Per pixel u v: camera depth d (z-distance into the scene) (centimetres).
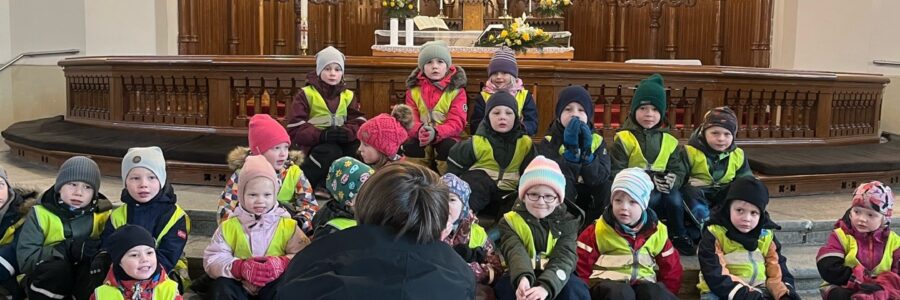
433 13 1059
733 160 446
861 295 357
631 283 362
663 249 373
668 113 598
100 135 641
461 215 356
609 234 371
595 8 1089
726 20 1022
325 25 1073
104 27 907
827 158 585
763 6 969
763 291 369
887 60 880
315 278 204
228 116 614
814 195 567
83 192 366
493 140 432
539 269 354
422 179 222
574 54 1110
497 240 392
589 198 435
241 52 1015
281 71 588
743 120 627
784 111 636
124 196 363
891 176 611
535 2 1061
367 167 349
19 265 355
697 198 431
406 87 549
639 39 1079
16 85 930
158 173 362
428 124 497
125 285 321
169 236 360
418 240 214
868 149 649
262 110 645
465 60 581
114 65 661
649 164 442
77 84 738
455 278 211
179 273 379
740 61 1006
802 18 930
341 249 211
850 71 903
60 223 362
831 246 382
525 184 355
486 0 1044
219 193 521
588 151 411
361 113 512
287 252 355
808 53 928
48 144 615
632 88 580
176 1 958
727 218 377
